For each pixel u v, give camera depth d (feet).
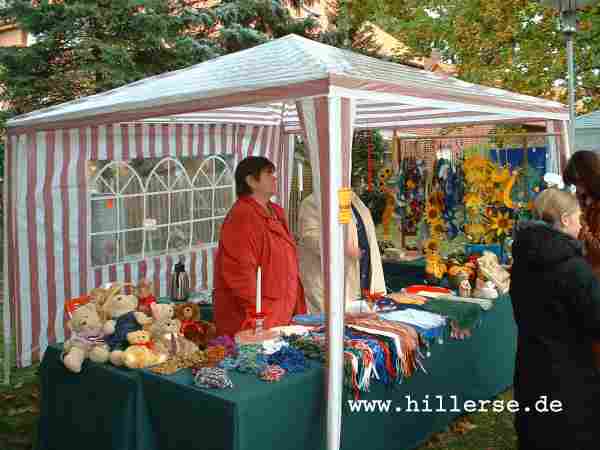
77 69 26.53
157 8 28.68
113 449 8.70
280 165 23.45
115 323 9.70
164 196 20.18
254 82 8.66
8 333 15.01
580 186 8.92
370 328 10.10
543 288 7.44
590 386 7.43
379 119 19.04
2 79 26.91
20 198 15.87
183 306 10.78
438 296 12.76
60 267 16.96
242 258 10.88
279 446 7.94
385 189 19.61
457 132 39.06
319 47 11.43
